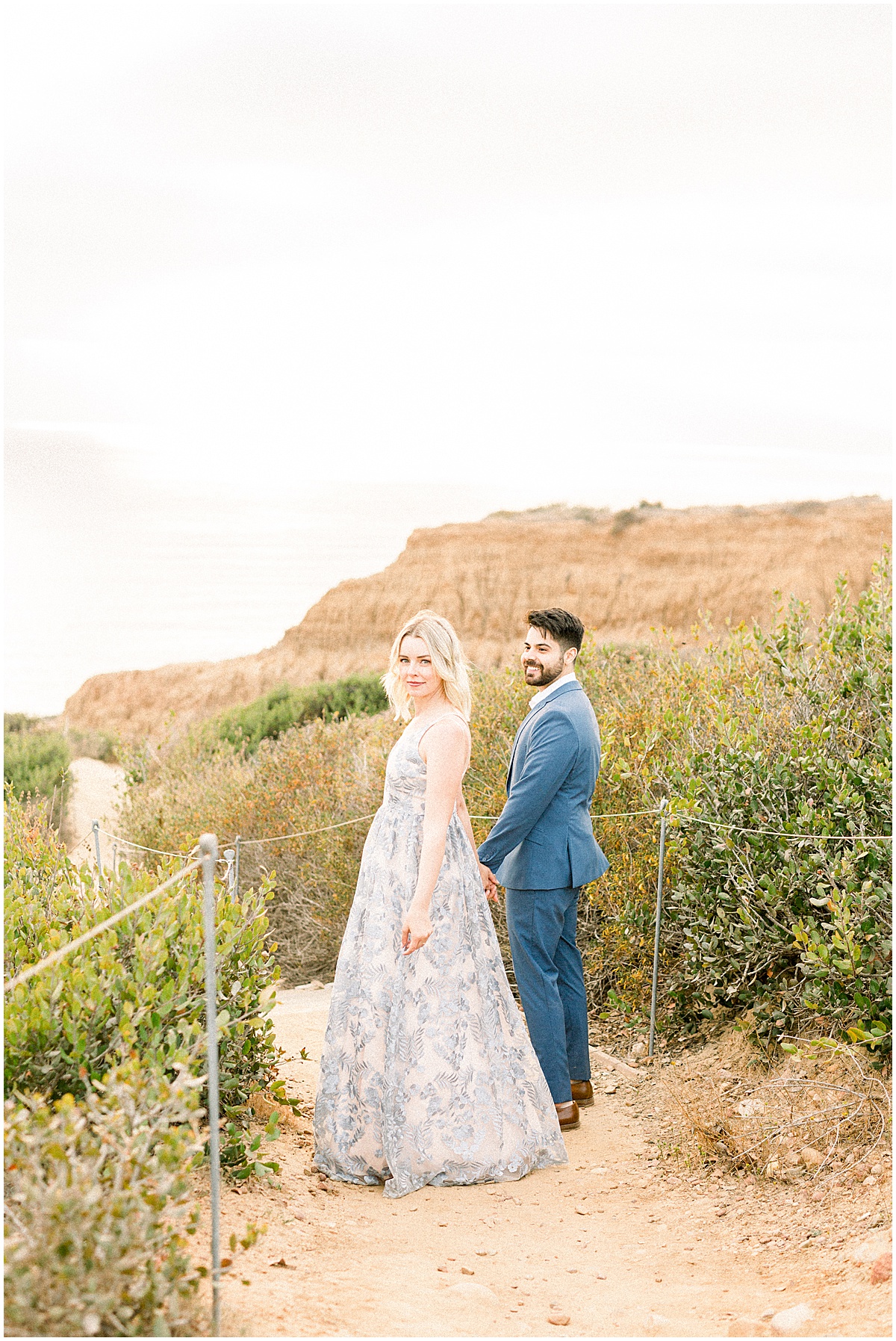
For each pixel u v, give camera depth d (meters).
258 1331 2.19
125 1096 2.20
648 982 4.74
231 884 3.85
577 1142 3.76
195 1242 2.60
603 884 5.05
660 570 25.91
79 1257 1.92
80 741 20.34
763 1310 2.45
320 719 9.36
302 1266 2.63
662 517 26.69
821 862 3.87
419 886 3.35
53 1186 1.93
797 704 4.84
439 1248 2.91
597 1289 2.65
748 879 4.07
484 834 5.79
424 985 3.41
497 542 26.50
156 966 2.96
